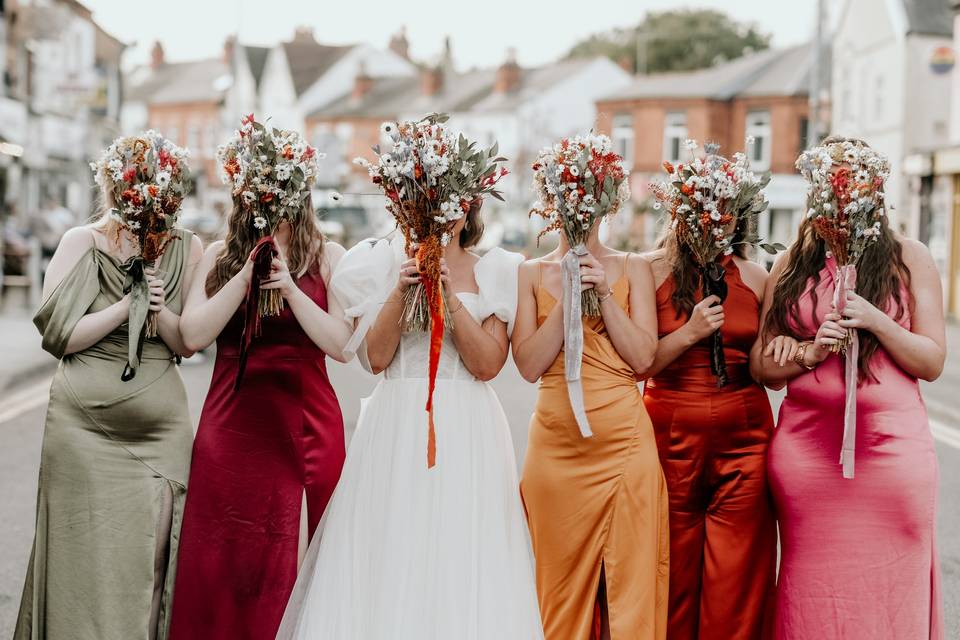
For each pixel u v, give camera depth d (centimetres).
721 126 4453
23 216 2905
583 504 423
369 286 427
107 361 425
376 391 437
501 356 430
